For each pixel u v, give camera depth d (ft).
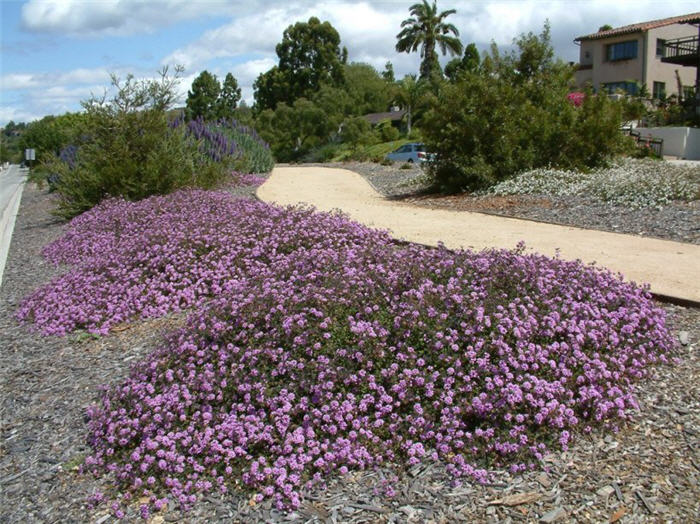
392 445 13.01
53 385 17.97
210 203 38.17
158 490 12.67
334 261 20.83
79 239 37.11
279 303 16.90
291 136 178.50
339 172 87.40
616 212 36.63
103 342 21.11
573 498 11.27
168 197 43.09
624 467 12.00
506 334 14.70
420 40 189.98
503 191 46.34
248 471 12.71
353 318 15.94
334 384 14.01
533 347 14.25
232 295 18.78
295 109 180.04
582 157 51.52
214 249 26.55
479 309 14.84
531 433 12.83
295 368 14.58
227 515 11.79
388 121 165.68
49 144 142.10
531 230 33.63
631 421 13.55
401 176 72.38
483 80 51.78
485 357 13.96
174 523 11.76
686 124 100.27
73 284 26.30
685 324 18.78
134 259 26.81
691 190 38.42
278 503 11.80
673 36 130.62
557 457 12.47
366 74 224.74
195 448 13.09
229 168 66.74
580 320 15.96
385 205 47.62
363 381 14.08
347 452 12.62
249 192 55.26
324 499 11.93
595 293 17.57
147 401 14.44
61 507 12.50
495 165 49.96
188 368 15.52
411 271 17.99
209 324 17.04
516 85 55.52
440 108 52.49
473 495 11.62
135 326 22.35
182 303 23.80
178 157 52.42
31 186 109.81
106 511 12.27
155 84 51.90
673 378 15.31
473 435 12.80
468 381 13.69
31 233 47.75
